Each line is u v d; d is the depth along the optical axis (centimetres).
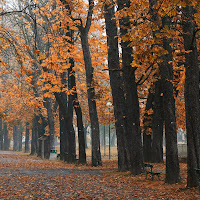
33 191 1210
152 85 2459
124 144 1942
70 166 2536
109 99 2600
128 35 966
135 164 1716
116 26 2020
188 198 1009
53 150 3741
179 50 1548
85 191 1213
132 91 1722
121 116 1964
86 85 2609
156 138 2612
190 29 1184
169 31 884
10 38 1130
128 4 1717
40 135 4559
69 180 1552
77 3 2295
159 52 952
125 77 1736
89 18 2444
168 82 1363
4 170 2014
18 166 2400
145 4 952
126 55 1733
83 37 2528
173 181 1348
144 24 948
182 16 1163
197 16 930
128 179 1557
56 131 4534
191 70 1195
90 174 1856
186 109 1206
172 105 1370
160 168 2084
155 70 1791
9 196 1088
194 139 1184
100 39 2378
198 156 1182
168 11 919
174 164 1356
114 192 1187
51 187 1314
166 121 1372
